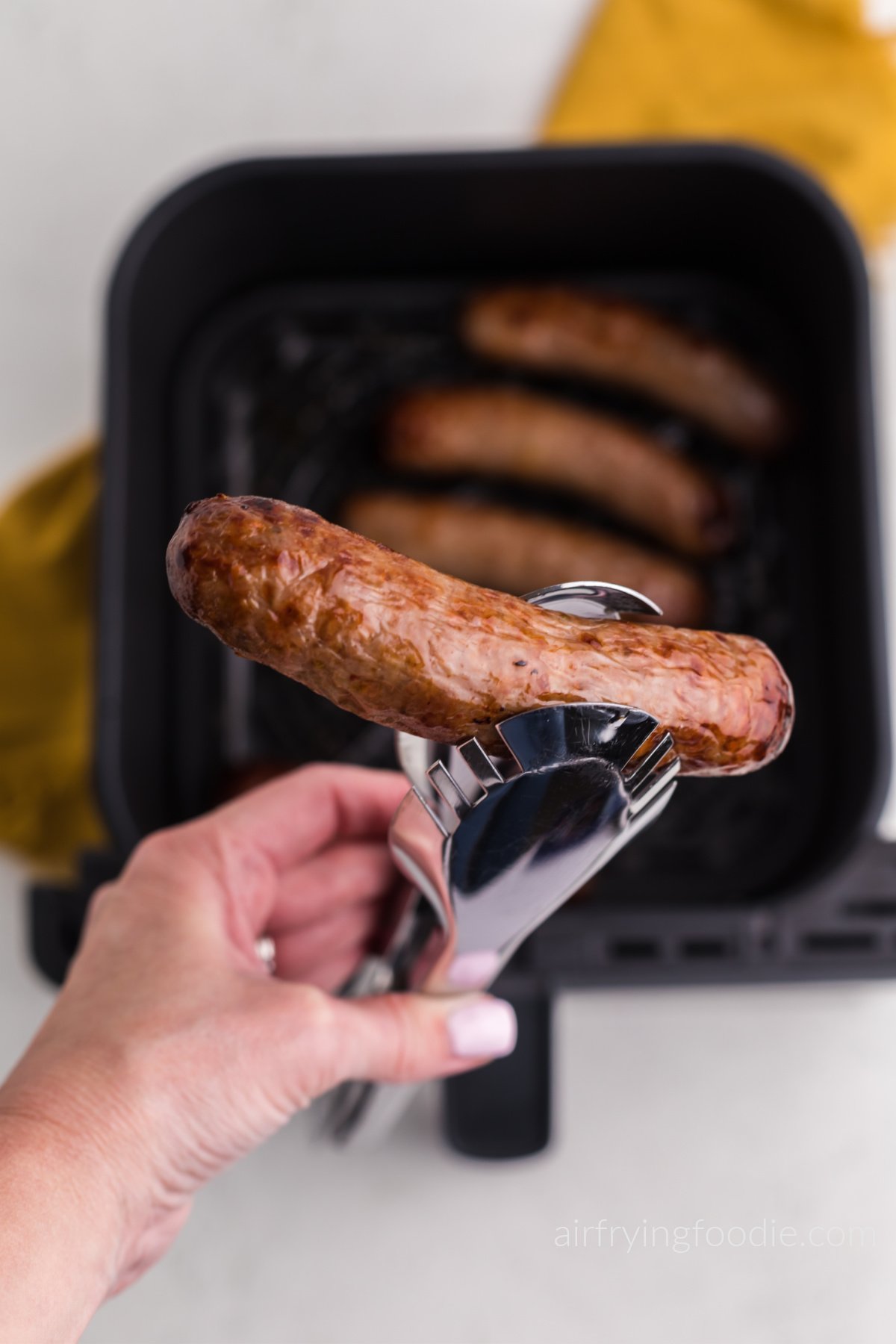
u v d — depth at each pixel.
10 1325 0.46
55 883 0.58
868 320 0.60
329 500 0.67
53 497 0.68
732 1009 0.68
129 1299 0.67
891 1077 0.67
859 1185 0.67
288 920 0.58
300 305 0.67
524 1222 0.67
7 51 0.72
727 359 0.64
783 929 0.57
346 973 0.61
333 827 0.57
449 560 0.63
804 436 0.65
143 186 0.72
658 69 0.69
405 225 0.64
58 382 0.71
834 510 0.63
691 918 0.57
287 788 0.56
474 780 0.41
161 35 0.72
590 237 0.65
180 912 0.53
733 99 0.69
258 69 0.72
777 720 0.42
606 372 0.65
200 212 0.62
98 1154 0.49
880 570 0.59
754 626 0.65
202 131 0.72
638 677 0.41
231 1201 0.67
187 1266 0.67
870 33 0.69
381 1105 0.59
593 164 0.61
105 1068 0.50
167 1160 0.50
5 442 0.71
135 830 0.58
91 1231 0.48
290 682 0.65
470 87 0.72
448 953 0.49
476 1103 0.60
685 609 0.62
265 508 0.39
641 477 0.63
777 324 0.67
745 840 0.63
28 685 0.68
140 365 0.62
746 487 0.66
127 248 0.60
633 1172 0.67
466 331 0.65
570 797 0.42
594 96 0.69
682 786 0.63
